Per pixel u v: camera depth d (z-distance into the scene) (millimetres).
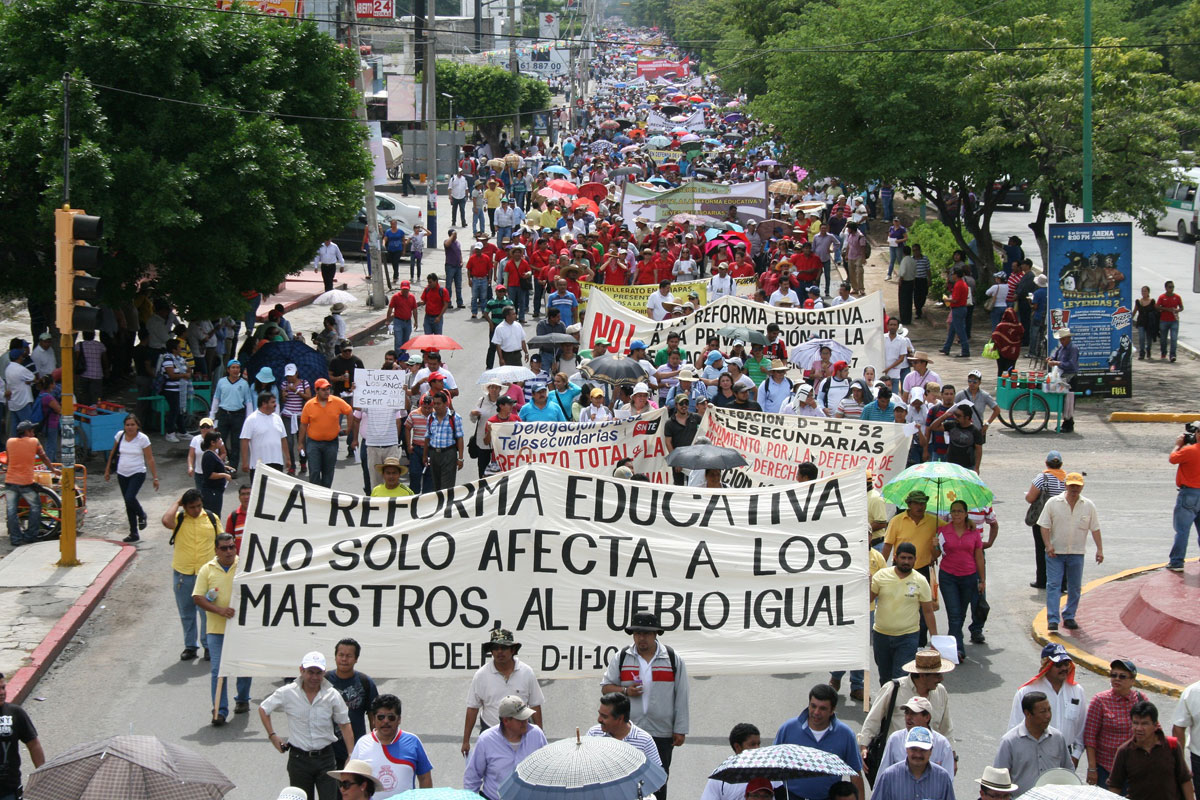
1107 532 17375
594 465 16297
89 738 11250
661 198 40250
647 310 28172
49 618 14016
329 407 18000
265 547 11328
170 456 21266
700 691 12398
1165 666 12547
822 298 31641
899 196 57188
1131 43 44688
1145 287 29000
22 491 16891
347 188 25547
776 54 38125
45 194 20438
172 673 12812
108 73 21812
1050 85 28375
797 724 8586
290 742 9188
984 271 34188
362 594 11328
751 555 11406
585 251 31594
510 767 8359
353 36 35688
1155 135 29156
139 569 15992
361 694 9711
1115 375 25281
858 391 18562
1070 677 9445
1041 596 14992
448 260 33844
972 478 12953
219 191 21844
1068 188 29609
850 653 11234
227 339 25750
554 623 11367
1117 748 9180
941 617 14586
